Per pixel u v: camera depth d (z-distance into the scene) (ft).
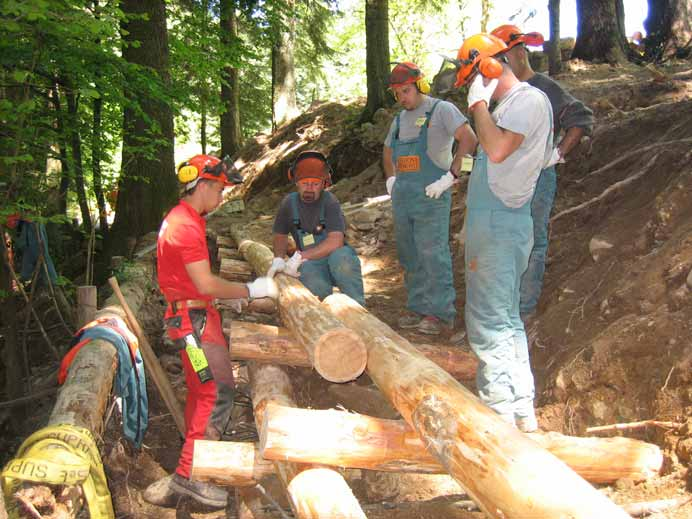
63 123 22.22
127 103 21.80
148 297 21.93
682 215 13.92
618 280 13.55
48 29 15.92
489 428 6.92
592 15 34.50
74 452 8.54
